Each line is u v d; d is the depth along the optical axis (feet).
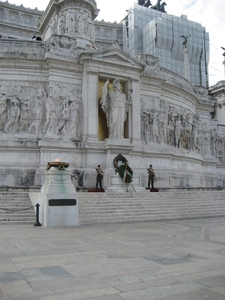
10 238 39.37
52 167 53.26
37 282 22.30
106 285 21.67
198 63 246.88
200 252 31.86
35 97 88.48
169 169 98.63
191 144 119.55
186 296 19.62
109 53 92.38
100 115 93.66
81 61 90.17
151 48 221.66
